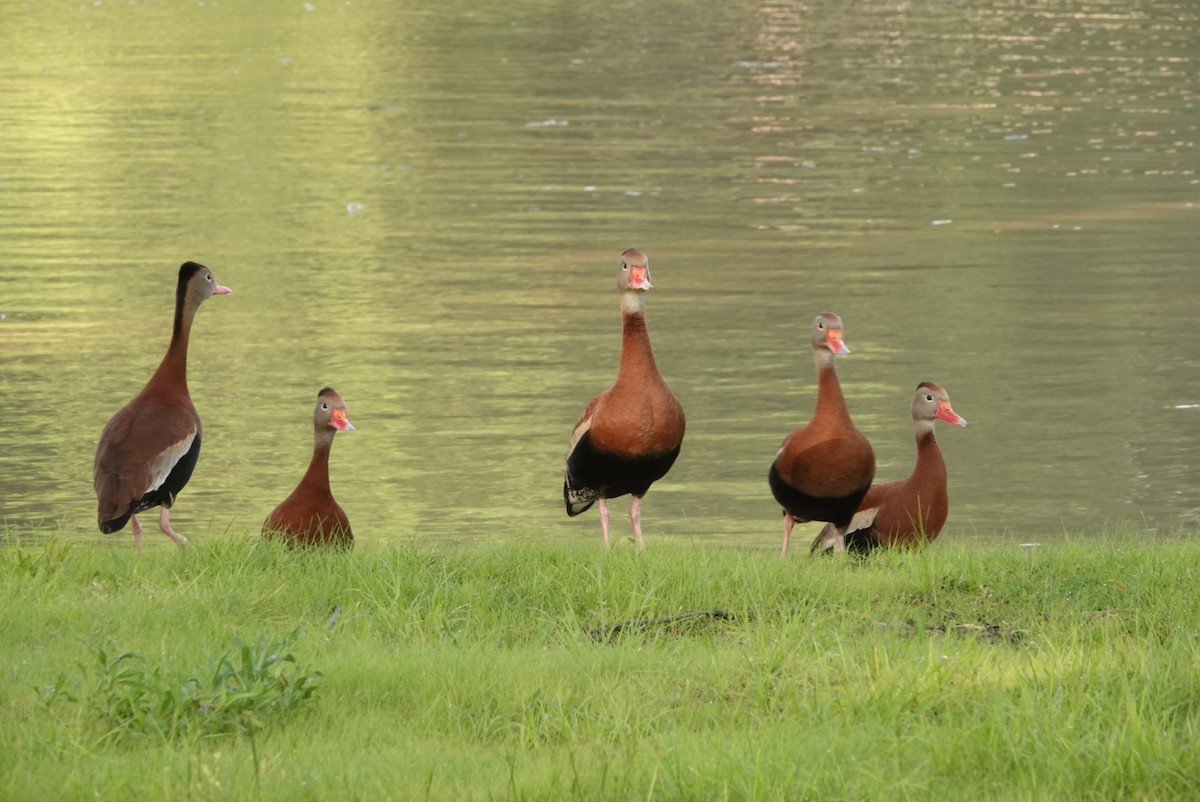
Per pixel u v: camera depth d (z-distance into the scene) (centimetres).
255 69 5250
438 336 2516
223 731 689
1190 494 1800
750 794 604
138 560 1016
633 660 794
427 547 1155
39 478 1842
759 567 999
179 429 1148
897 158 3934
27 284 2830
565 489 1248
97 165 3884
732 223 3312
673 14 6309
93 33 5984
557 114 4503
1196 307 2667
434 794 611
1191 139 4106
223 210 3441
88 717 688
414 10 6538
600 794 611
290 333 2541
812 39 5738
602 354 2417
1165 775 628
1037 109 4525
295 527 1116
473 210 3438
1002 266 2945
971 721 685
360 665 773
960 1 6519
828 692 721
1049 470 1897
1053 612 894
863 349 2434
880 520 1219
